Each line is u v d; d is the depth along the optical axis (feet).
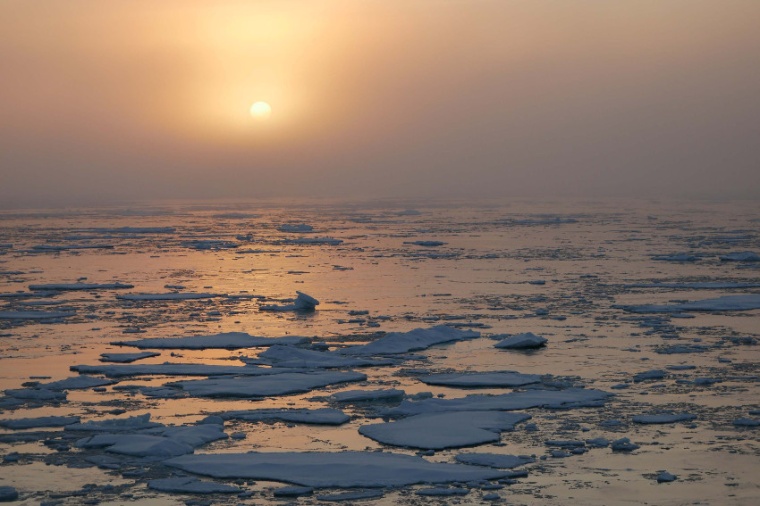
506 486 57.77
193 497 56.29
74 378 87.81
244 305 143.33
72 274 193.67
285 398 81.61
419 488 57.62
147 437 67.21
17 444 67.36
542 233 336.08
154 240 310.65
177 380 88.99
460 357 99.35
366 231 363.15
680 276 181.88
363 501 55.42
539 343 104.12
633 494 56.39
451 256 234.99
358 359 97.35
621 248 258.37
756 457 63.41
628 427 70.95
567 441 66.80
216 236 332.60
